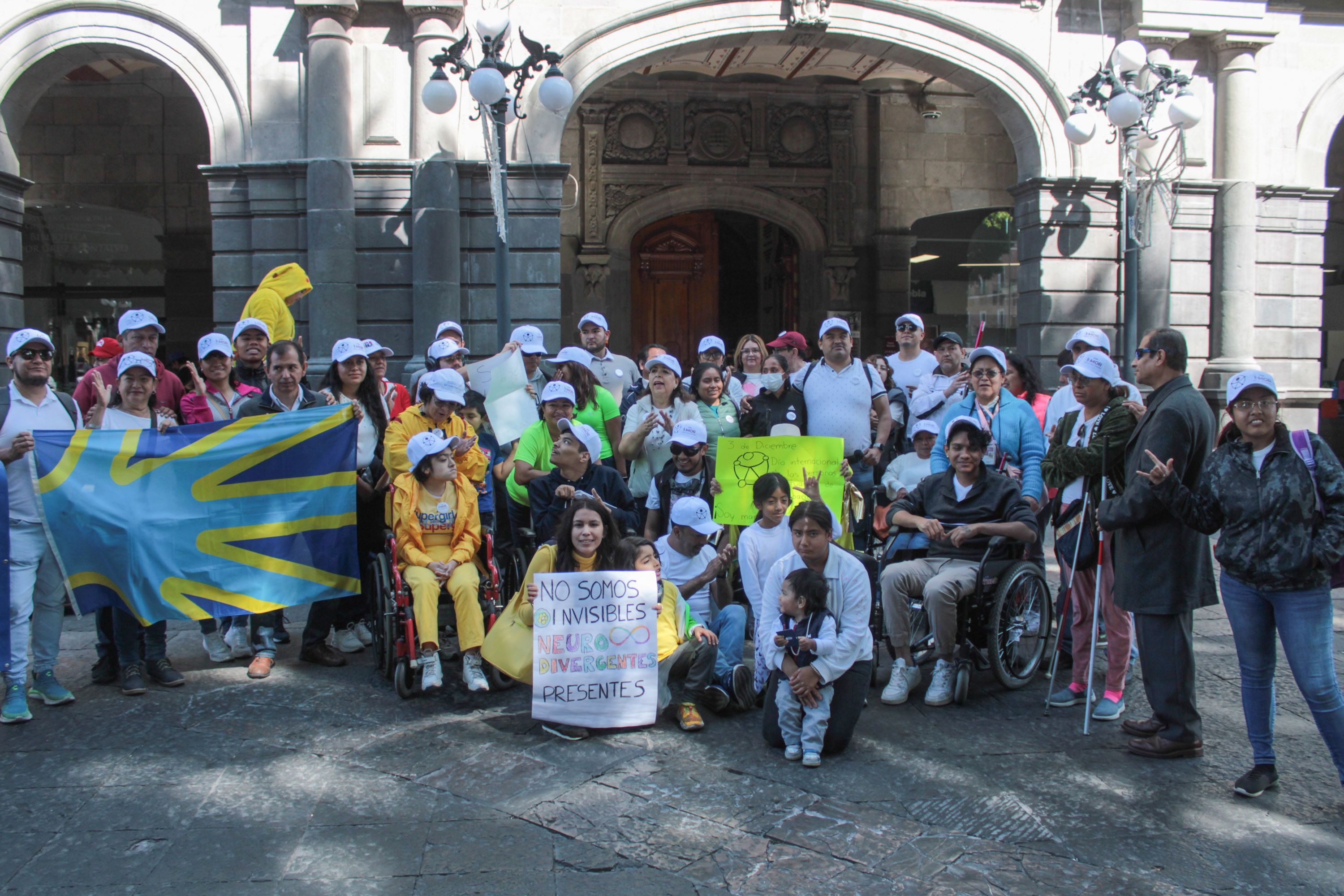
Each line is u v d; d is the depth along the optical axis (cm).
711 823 396
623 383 815
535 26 1084
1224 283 1198
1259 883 352
